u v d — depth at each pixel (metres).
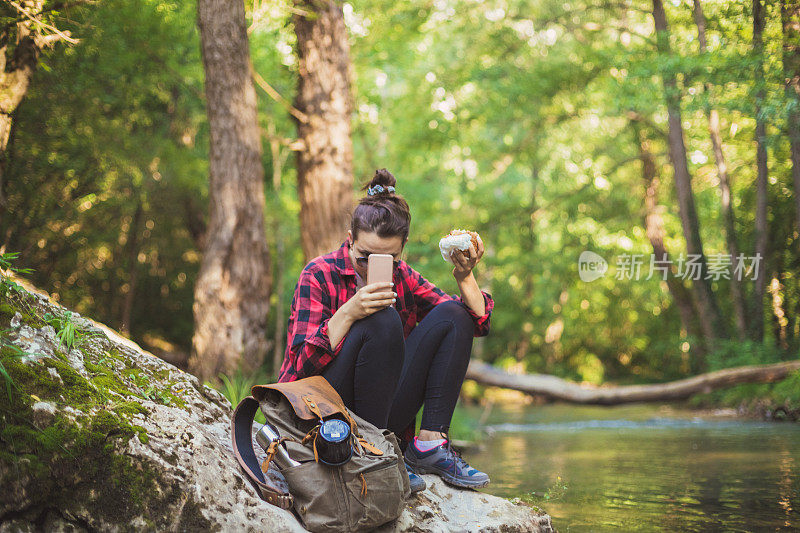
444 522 2.34
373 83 15.21
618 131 17.53
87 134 9.66
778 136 9.88
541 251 20.28
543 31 15.96
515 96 15.70
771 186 12.70
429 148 16.91
